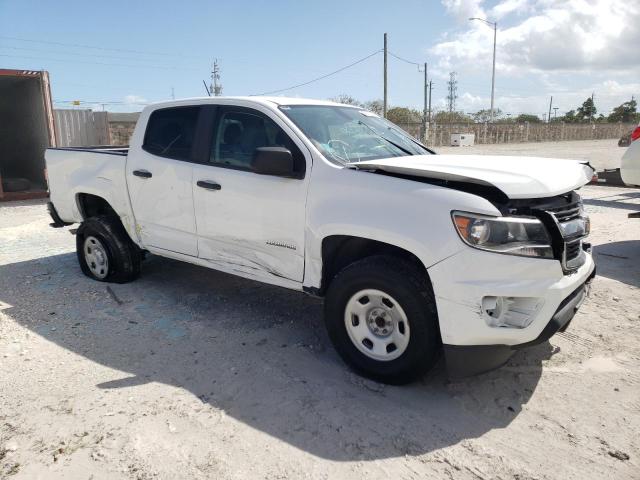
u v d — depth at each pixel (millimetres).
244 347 3984
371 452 2764
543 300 3002
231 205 4086
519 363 3736
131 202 4953
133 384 3416
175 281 5492
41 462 2646
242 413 3104
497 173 3148
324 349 3967
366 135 4348
